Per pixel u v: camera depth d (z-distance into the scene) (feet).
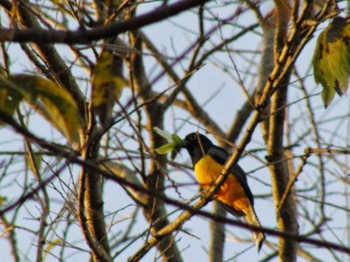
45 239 34.45
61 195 32.65
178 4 12.81
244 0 20.98
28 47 27.81
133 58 49.65
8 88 16.70
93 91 17.52
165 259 39.32
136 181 48.26
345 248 12.29
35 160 32.81
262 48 46.39
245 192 46.98
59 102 16.72
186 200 33.32
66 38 12.98
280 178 39.37
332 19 27.45
